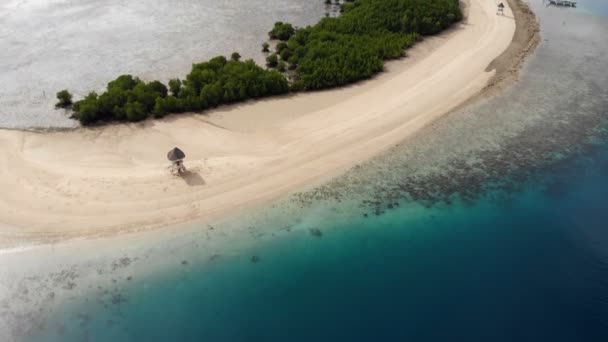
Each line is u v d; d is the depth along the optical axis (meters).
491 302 25.75
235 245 28.38
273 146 36.47
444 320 24.80
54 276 25.98
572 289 26.53
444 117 41.34
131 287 25.75
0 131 36.28
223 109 40.84
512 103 44.00
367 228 30.11
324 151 36.25
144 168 33.25
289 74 47.78
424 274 27.33
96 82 44.31
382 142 37.72
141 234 28.45
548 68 50.88
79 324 23.95
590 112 43.44
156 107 38.69
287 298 25.70
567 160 37.00
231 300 25.47
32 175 31.97
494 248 29.09
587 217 31.59
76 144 35.41
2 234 27.70
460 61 51.28
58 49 49.91
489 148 37.88
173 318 24.45
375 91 44.84
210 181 32.47
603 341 23.78
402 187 33.50
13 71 45.28
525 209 32.06
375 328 24.36
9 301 24.72
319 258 28.03
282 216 30.48
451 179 34.47
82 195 30.61
